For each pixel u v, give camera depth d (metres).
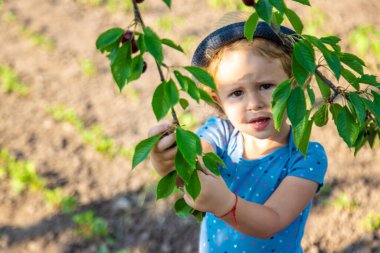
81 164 5.28
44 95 6.41
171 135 1.62
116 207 4.73
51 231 4.52
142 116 6.01
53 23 8.12
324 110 1.62
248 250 2.32
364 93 1.63
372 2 8.21
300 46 1.44
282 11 1.40
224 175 2.31
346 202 4.63
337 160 5.13
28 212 4.72
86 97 6.38
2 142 5.62
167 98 1.36
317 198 4.70
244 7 8.29
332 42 1.61
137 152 1.41
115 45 1.37
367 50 6.81
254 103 1.93
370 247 4.27
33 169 5.11
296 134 1.51
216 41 1.97
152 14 8.30
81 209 4.73
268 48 1.91
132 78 1.38
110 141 5.55
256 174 2.23
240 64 1.92
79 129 5.79
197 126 5.61
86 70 6.86
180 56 7.05
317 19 7.51
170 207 4.68
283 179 2.15
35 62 7.10
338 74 1.45
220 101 2.15
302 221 2.35
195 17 8.16
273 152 2.22
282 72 1.93
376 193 4.73
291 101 1.43
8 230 4.54
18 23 8.09
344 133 1.56
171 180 1.53
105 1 8.70
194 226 4.53
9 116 6.04
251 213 1.87
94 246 4.38
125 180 5.05
